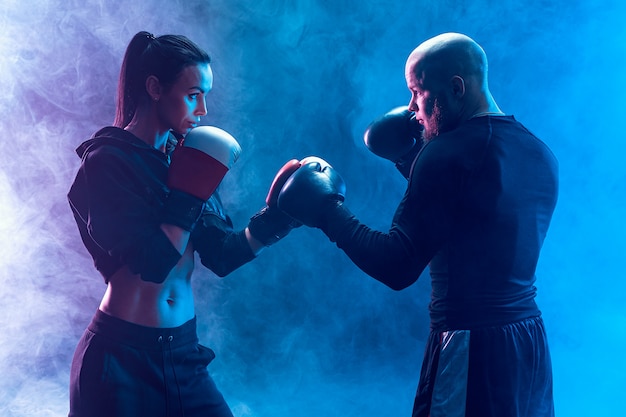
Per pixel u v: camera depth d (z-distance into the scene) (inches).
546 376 93.9
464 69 93.1
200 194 93.1
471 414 88.1
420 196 89.7
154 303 95.3
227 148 95.0
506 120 92.9
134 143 96.0
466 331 89.4
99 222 91.7
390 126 112.3
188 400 96.9
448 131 94.1
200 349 101.7
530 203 91.7
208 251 104.9
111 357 92.4
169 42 97.3
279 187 104.3
